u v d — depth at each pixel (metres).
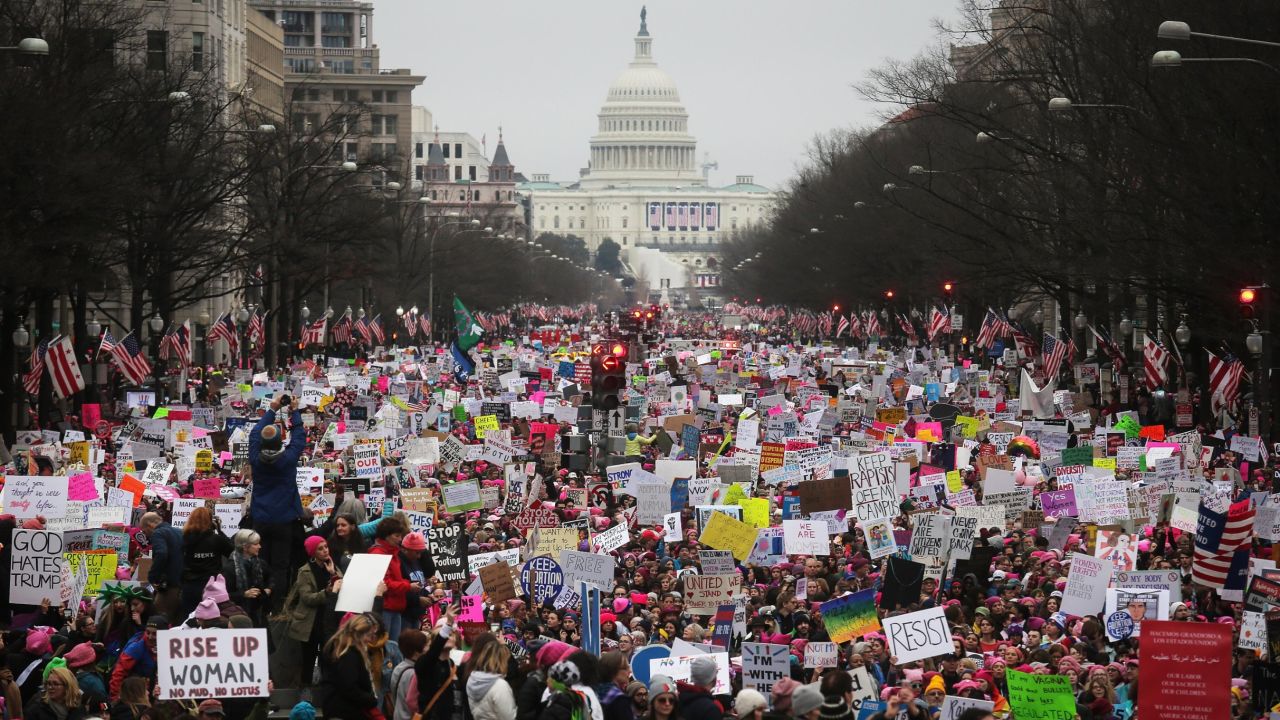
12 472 51.62
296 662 29.44
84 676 27.34
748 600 35.94
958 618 34.28
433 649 25.19
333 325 166.50
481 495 49.03
